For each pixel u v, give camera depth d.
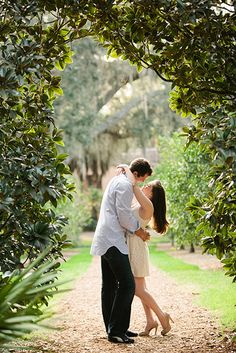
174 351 6.01
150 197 7.23
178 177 16.94
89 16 6.50
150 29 6.48
